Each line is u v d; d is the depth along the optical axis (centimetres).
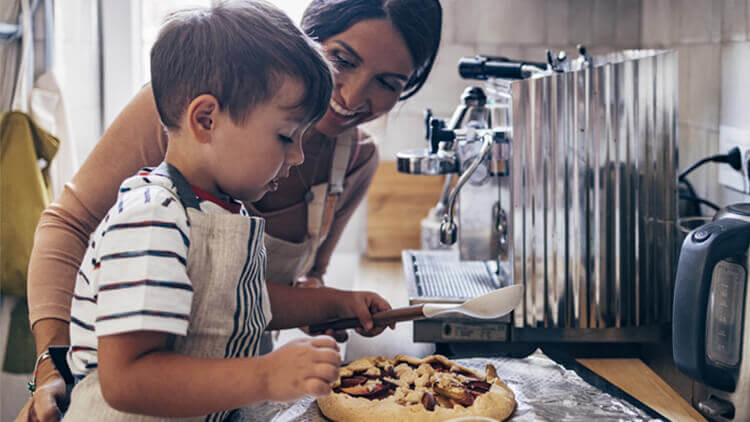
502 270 121
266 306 83
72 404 70
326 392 61
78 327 70
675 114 106
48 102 171
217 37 69
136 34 213
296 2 199
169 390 61
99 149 101
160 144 101
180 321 62
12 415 174
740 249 81
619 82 105
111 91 213
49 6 173
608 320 109
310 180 122
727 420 84
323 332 105
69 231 99
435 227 170
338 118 108
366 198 214
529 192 107
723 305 84
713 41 133
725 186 128
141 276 61
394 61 103
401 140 207
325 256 146
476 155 122
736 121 123
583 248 108
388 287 162
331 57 102
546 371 94
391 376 91
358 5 100
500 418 79
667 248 108
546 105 105
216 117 69
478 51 204
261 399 62
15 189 159
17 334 166
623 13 199
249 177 72
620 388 93
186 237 67
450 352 112
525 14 201
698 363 82
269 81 68
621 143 106
